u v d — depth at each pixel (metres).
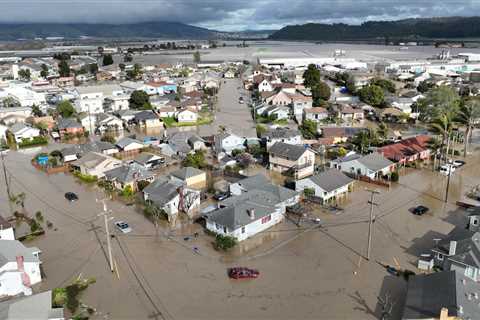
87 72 196.38
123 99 121.44
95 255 43.28
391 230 48.16
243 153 74.44
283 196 52.69
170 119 109.88
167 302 35.34
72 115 110.56
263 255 42.97
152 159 71.12
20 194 59.56
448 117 75.50
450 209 54.00
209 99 134.50
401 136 87.25
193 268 40.62
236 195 53.47
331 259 41.97
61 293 35.44
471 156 76.75
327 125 99.00
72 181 66.19
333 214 52.59
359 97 124.75
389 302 34.72
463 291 31.12
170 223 50.50
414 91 124.69
